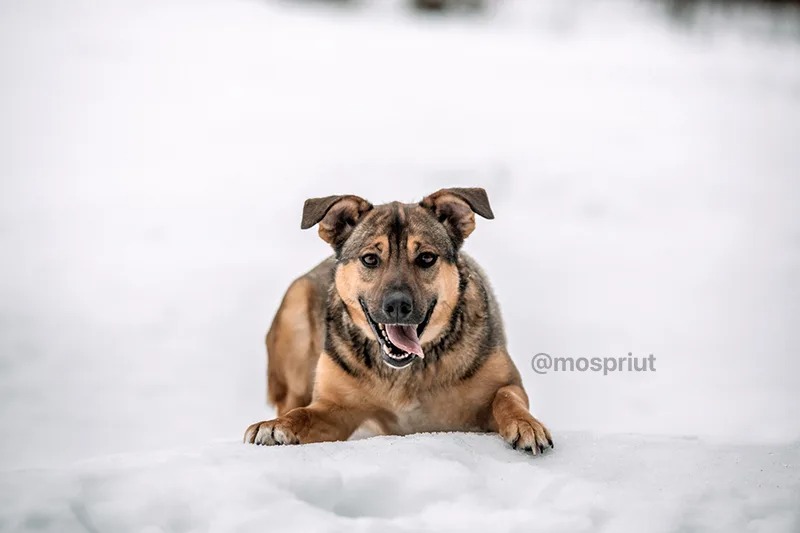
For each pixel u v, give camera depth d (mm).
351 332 5973
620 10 38906
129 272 13492
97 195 17656
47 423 7898
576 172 19469
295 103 24375
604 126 23406
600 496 4340
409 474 4504
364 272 5820
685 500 4301
